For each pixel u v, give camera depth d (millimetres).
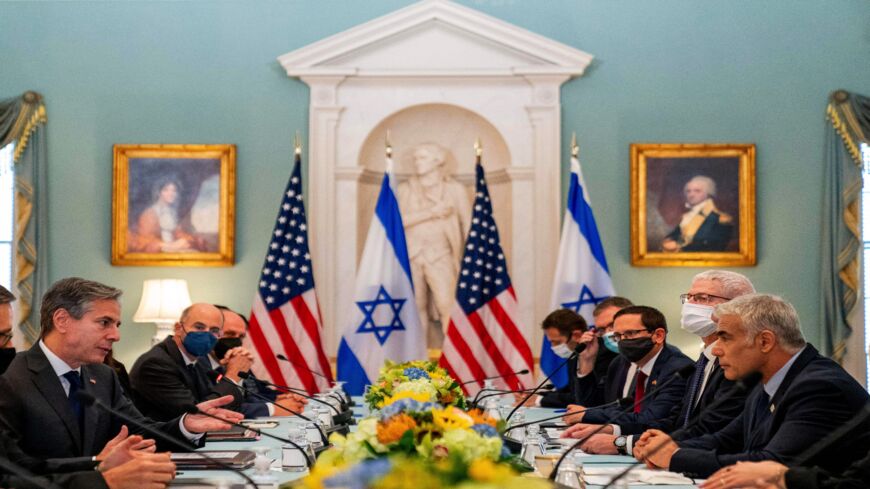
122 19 8930
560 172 8766
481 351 8008
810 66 8789
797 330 3439
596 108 8820
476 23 8781
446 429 2207
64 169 8844
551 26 8883
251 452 3766
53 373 3594
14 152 8750
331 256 8750
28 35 8883
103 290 3623
